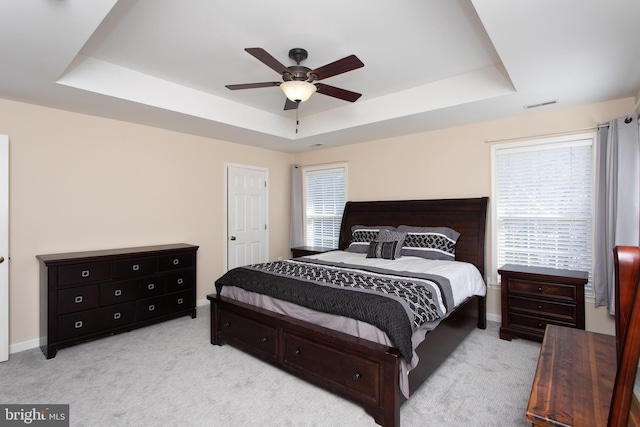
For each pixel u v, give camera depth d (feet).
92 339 10.38
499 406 7.04
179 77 10.54
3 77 8.21
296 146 17.28
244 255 16.70
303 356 7.80
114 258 10.81
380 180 15.66
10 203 9.92
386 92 12.03
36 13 5.63
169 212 13.73
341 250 15.70
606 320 10.28
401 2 6.74
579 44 6.73
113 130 12.07
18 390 7.77
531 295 10.23
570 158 11.01
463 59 9.40
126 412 6.91
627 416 2.59
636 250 3.82
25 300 10.18
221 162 15.69
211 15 7.17
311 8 6.95
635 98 9.61
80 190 11.29
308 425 6.48
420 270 10.30
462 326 10.16
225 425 6.50
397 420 6.24
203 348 10.14
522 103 10.43
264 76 10.48
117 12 7.02
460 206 12.97
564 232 11.16
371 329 6.83
